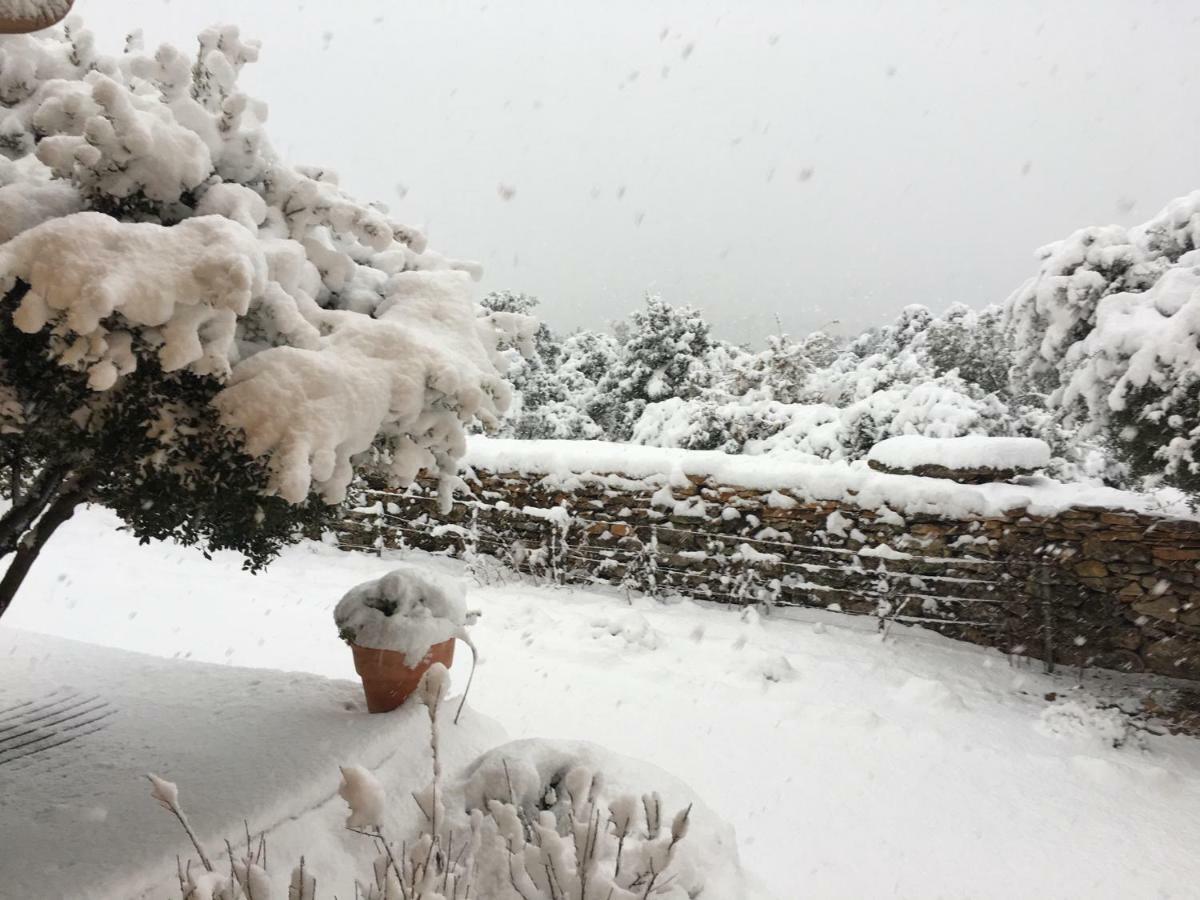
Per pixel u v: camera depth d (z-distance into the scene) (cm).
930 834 361
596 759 295
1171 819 375
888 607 617
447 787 281
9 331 182
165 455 202
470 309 279
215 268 179
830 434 876
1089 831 365
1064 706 488
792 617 650
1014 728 477
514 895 219
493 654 559
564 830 257
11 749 288
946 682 545
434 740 187
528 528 761
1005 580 602
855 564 641
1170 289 517
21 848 217
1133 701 520
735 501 678
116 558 746
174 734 302
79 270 170
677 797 285
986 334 1202
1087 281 567
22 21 179
